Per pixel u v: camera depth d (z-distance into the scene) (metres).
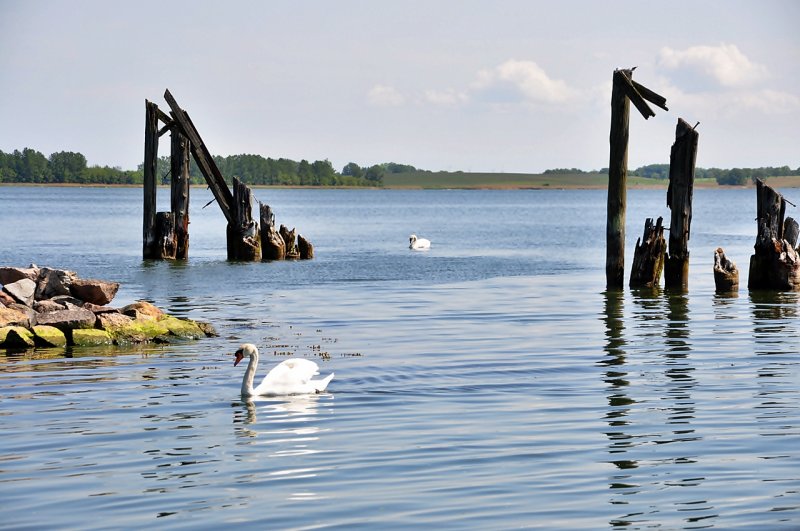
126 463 22.41
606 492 20.16
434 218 185.88
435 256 84.56
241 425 25.67
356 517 18.86
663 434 24.45
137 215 172.38
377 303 51.34
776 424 25.38
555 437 24.27
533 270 71.12
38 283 43.69
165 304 50.84
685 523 18.44
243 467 22.00
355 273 68.06
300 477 21.25
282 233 81.06
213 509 19.36
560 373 32.28
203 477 21.31
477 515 18.89
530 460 22.33
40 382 31.22
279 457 22.75
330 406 27.73
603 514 18.91
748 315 46.03
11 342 37.88
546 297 53.81
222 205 78.62
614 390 29.64
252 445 23.77
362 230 136.12
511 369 32.97
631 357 35.19
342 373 32.31
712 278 63.66
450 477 21.16
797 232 56.62
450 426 25.38
